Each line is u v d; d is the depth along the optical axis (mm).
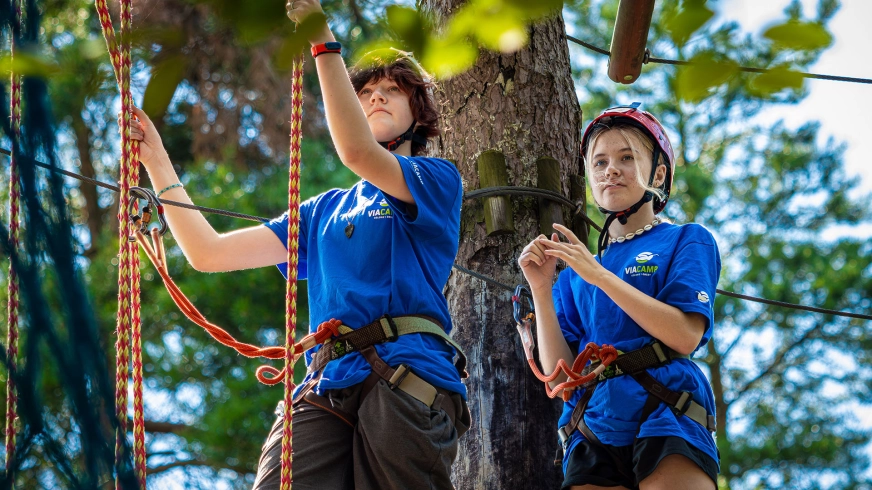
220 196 14203
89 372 2939
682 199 17859
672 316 4855
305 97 15680
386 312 4363
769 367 18969
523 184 6324
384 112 4883
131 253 3969
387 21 3453
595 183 5387
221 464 13742
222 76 15188
